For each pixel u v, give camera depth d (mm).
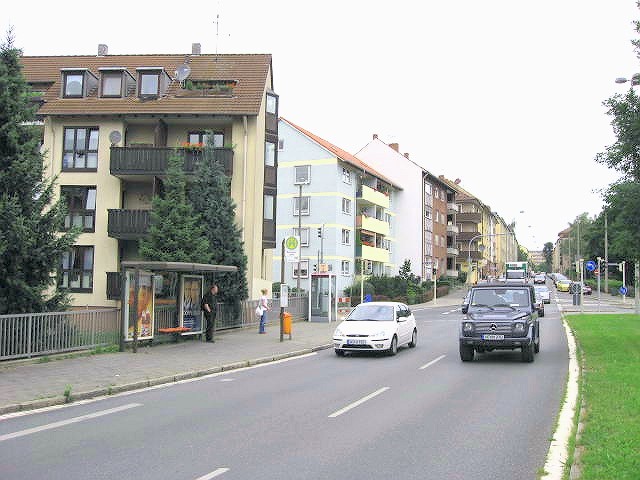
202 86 32969
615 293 73125
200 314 20938
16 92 16969
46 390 11023
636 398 9398
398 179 70375
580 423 8008
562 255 146625
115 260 31453
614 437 7031
